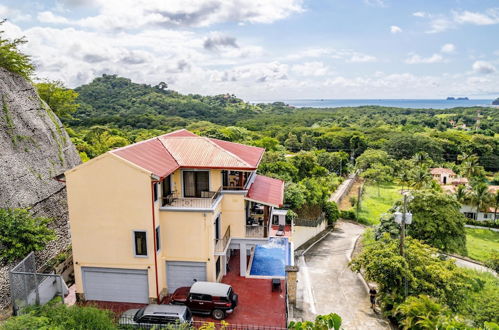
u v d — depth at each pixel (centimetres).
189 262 2128
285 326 1878
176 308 1769
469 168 8131
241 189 2352
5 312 1819
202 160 2270
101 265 2062
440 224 3688
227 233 2320
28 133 2692
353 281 3055
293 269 2280
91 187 1986
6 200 2203
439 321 1934
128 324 1712
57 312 1605
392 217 3819
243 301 2119
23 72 3017
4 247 1966
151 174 1928
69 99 4466
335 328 1725
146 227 1991
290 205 4188
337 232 4722
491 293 2958
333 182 6712
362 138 10356
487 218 6378
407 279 2392
